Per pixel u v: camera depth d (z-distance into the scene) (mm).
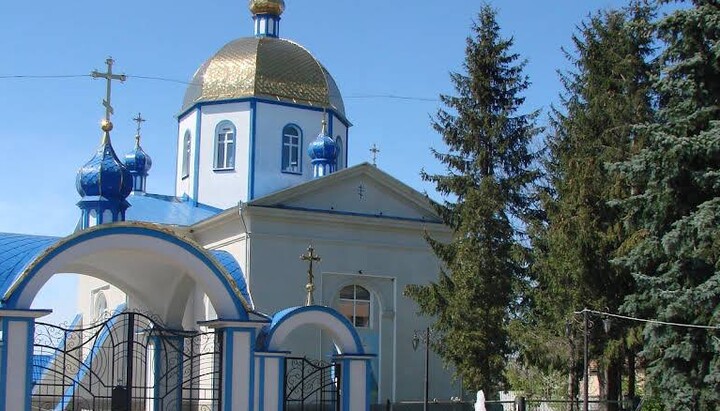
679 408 23812
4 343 18844
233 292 21219
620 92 29891
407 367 34156
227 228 34062
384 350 34062
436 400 34125
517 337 29500
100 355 28531
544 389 36656
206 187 38219
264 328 22188
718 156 22922
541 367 30234
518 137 30547
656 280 23922
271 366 21484
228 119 38250
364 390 22594
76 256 19672
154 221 36562
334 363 23000
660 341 24125
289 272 32875
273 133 38031
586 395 26766
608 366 28594
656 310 24500
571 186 29016
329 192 33969
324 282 33469
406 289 30281
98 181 24250
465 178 30094
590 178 28562
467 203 29531
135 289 24344
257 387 21219
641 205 24844
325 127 38031
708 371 23484
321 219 33438
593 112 29594
